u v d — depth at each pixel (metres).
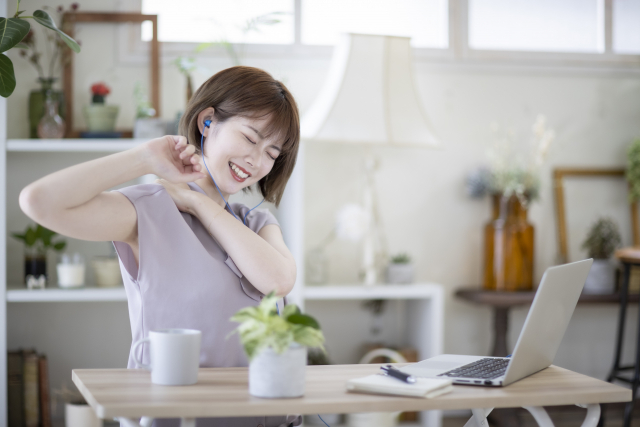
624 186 3.17
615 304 3.11
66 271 2.48
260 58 2.95
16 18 1.58
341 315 2.96
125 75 2.83
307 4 3.02
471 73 3.07
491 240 2.88
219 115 1.33
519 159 3.08
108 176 1.12
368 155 2.77
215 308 1.23
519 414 3.00
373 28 3.07
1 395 2.40
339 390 0.99
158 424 1.16
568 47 3.20
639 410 3.05
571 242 3.14
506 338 2.83
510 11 3.16
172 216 1.24
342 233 2.62
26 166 2.76
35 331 2.77
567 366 3.13
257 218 1.51
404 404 0.93
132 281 1.25
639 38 3.23
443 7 3.10
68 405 2.40
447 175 3.04
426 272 3.02
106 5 2.84
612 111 3.17
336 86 2.55
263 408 0.88
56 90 2.75
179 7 2.93
